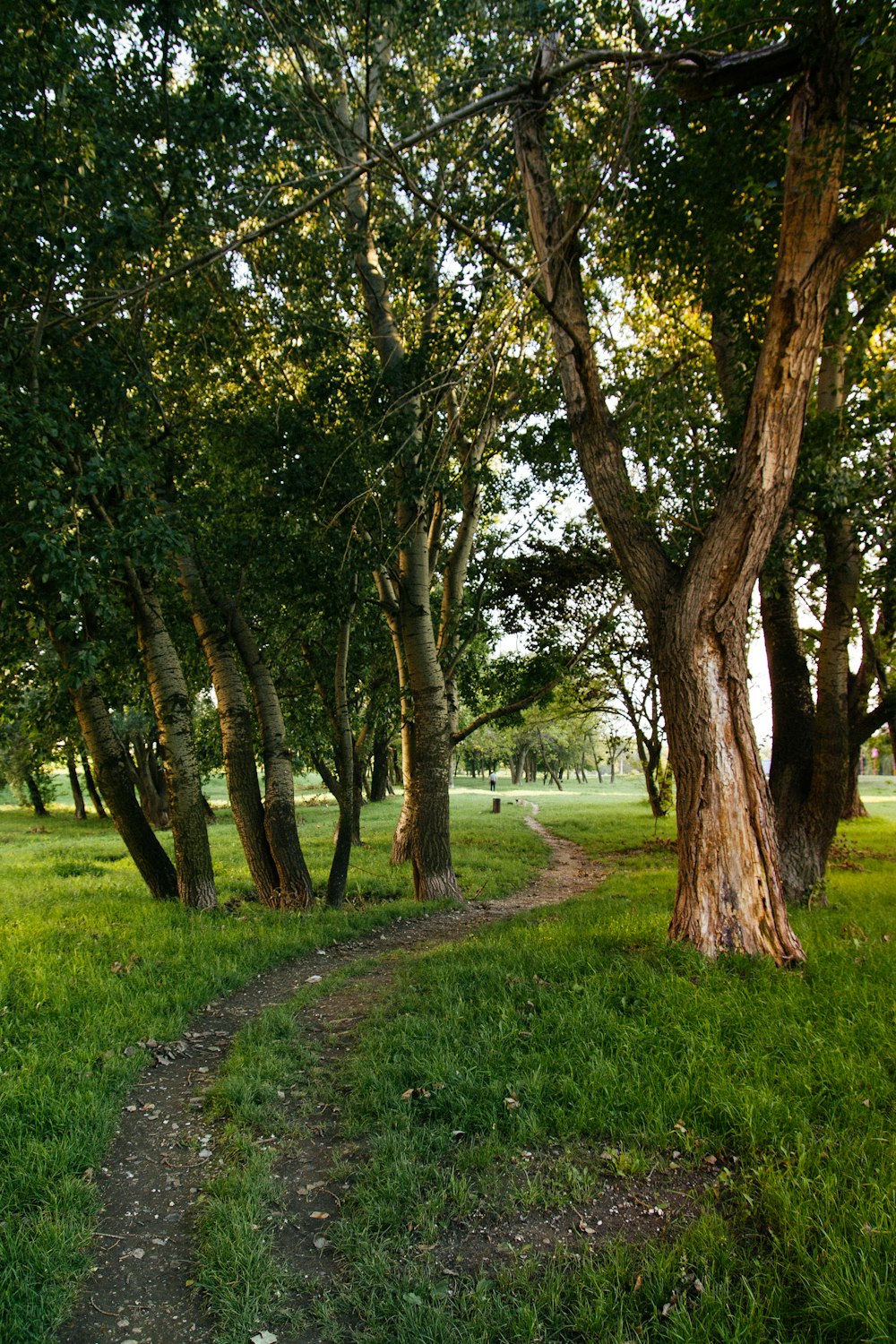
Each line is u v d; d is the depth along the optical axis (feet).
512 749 209.97
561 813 116.98
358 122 37.91
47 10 21.11
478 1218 12.06
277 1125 15.33
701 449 30.96
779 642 35.14
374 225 34.96
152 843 37.45
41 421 19.76
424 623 42.50
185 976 24.56
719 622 22.24
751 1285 10.20
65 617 29.37
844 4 19.71
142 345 31.14
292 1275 11.14
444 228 30.99
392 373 33.53
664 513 23.98
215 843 76.33
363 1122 15.11
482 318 31.19
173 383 34.17
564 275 24.17
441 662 46.93
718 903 21.61
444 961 25.44
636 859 63.52
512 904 43.86
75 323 23.71
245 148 26.55
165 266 28.32
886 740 61.00
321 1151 14.47
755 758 22.29
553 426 43.21
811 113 21.49
